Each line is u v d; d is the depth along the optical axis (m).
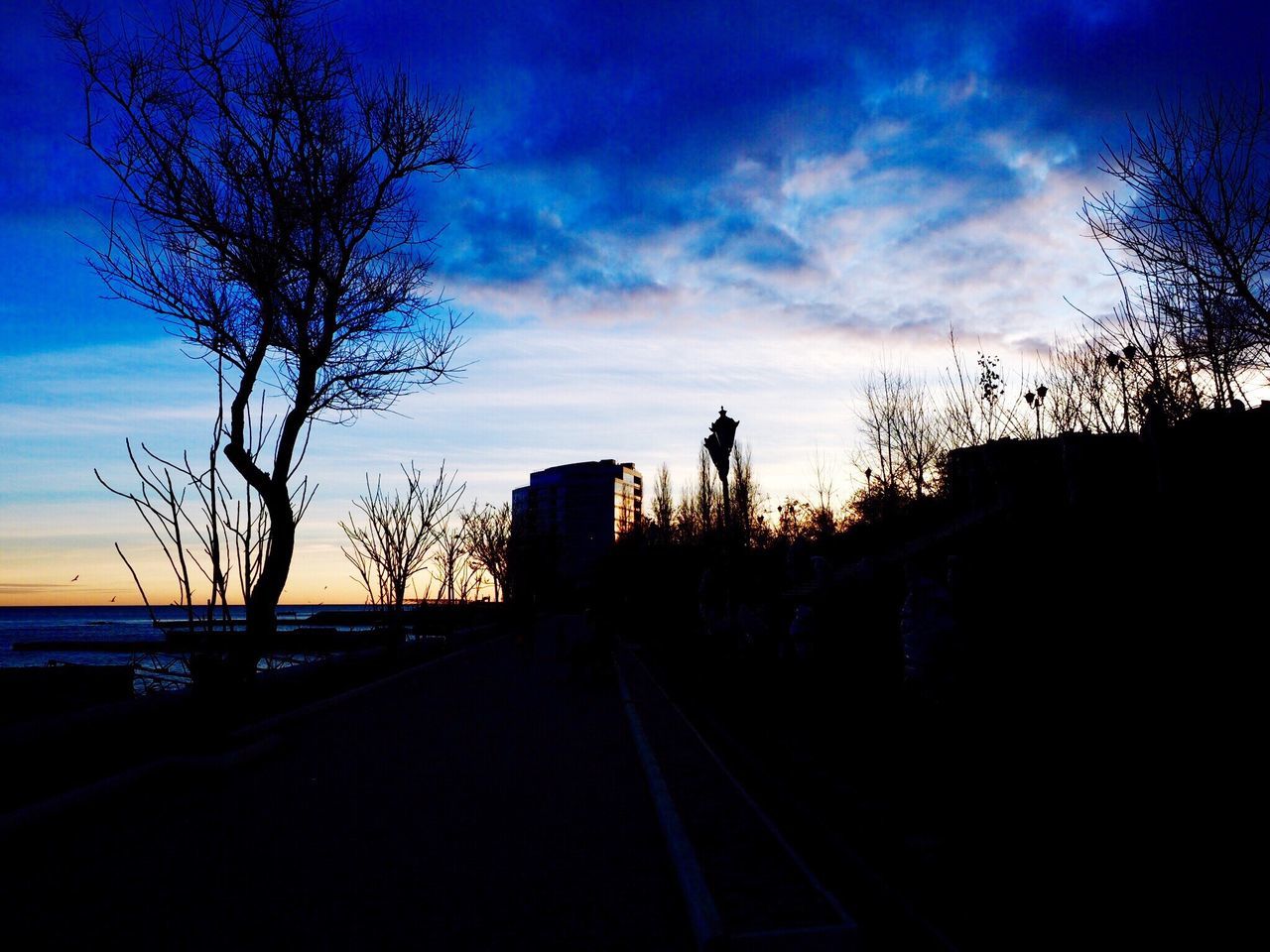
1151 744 6.04
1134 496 7.19
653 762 8.55
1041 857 4.54
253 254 12.55
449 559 29.64
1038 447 8.64
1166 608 6.84
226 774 8.30
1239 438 6.38
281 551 12.81
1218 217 9.34
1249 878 3.88
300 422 13.38
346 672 17.78
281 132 13.30
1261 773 5.08
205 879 5.17
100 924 4.43
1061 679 7.80
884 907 4.25
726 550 17.98
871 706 11.04
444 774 8.44
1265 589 6.11
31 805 6.59
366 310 14.24
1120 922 3.66
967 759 6.95
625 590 53.06
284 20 13.08
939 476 18.27
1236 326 9.01
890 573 14.20
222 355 12.59
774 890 4.54
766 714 11.65
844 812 6.04
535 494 150.00
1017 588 8.70
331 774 8.51
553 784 7.93
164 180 12.19
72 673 12.67
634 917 4.41
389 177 14.41
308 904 4.69
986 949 3.57
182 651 11.20
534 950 4.00
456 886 4.98
